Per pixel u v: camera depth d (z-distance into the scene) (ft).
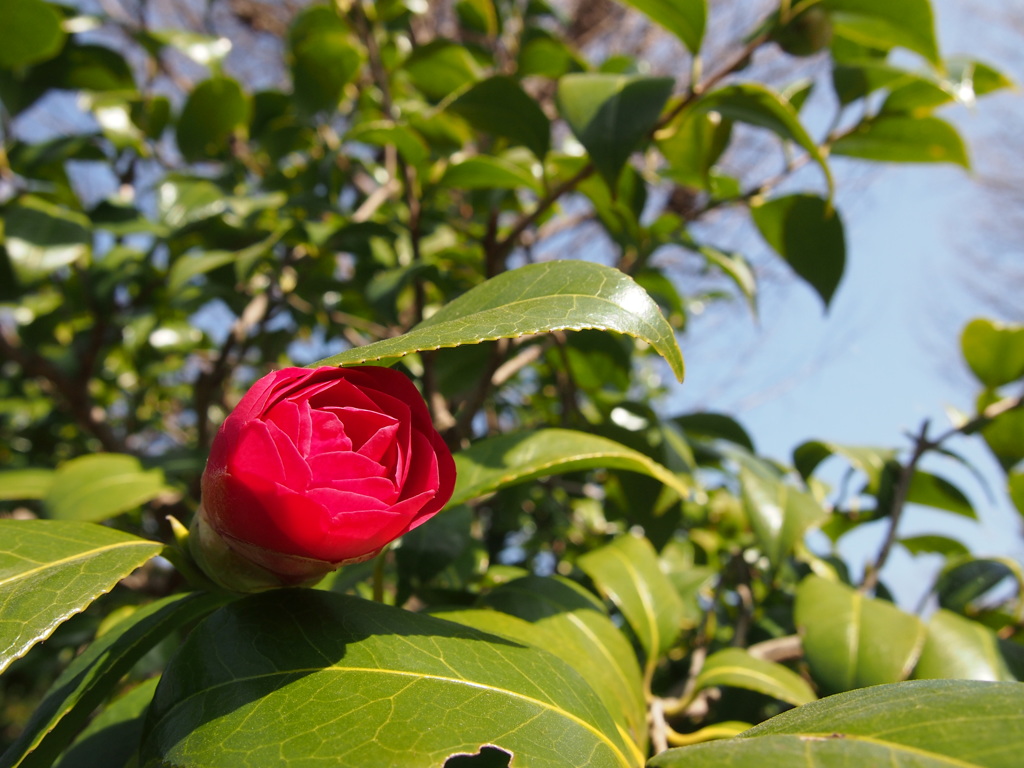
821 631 0.94
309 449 0.54
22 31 1.32
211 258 1.34
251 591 0.61
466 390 1.30
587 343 1.30
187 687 0.57
